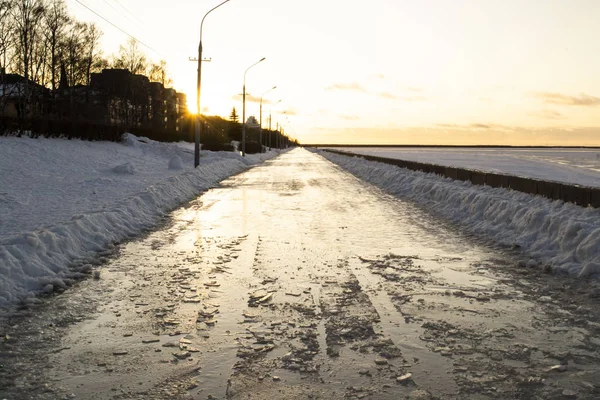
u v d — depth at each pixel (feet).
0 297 19.90
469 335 16.88
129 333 17.04
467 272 25.64
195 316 18.75
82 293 21.70
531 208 35.29
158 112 245.24
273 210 51.34
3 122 92.22
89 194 54.03
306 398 12.57
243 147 179.42
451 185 58.85
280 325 17.80
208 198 63.21
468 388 13.08
